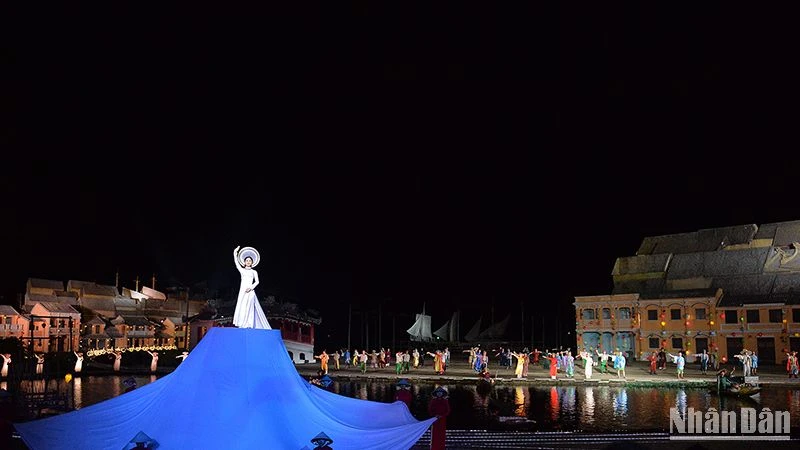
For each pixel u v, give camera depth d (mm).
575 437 23438
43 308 69625
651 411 30906
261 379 15594
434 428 17297
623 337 69312
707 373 49875
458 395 38875
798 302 59250
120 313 82000
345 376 49875
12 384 30734
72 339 70000
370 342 119938
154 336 81938
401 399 19047
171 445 14047
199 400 14969
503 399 35969
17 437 20188
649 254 73625
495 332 128000
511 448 21266
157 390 16031
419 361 64562
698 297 64438
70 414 15672
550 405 33281
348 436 14906
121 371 56375
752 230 68500
